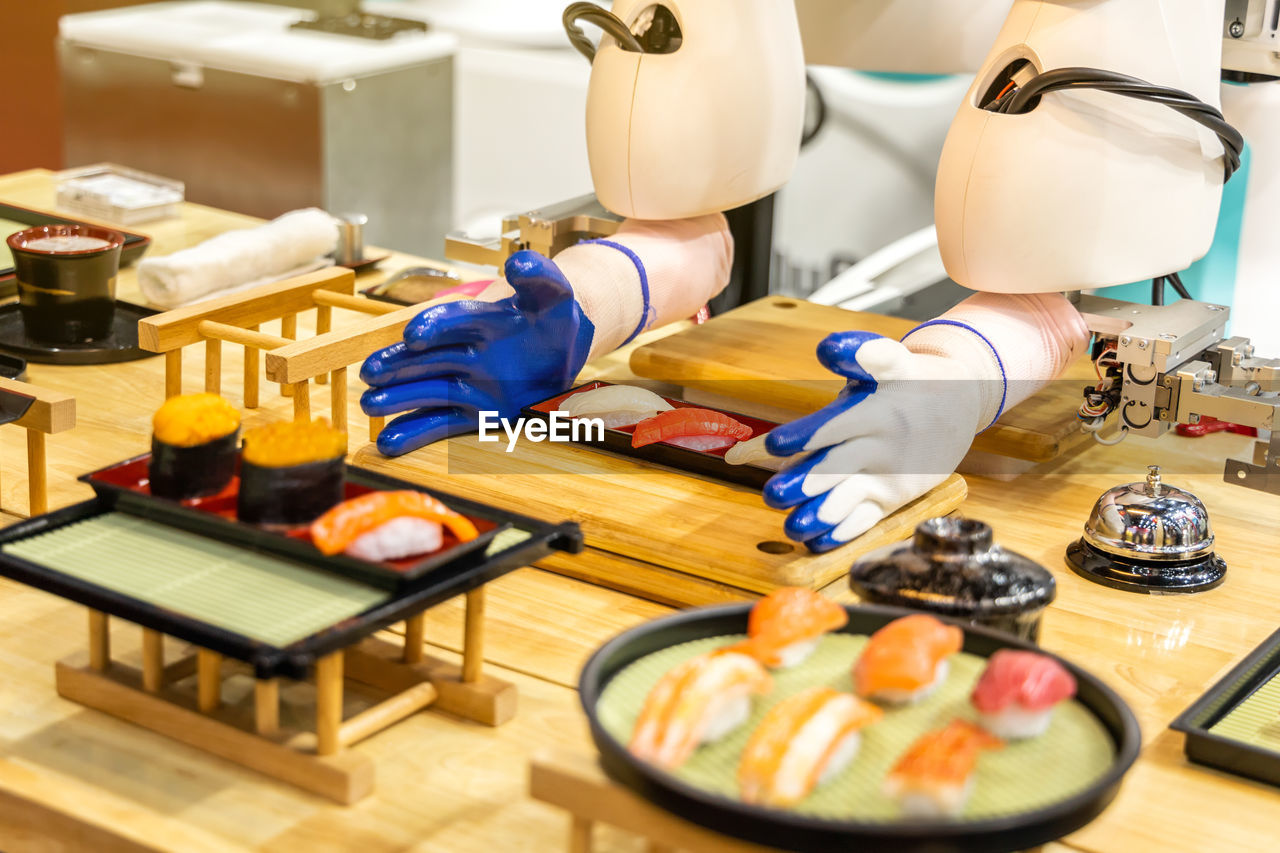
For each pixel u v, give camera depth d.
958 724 1.43
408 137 3.11
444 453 1.83
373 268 2.26
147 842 1.51
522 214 2.04
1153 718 1.63
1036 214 1.76
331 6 3.29
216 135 3.05
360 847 1.52
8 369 1.94
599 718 1.44
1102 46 1.75
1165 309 1.86
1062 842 1.53
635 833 1.43
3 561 1.55
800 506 1.70
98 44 3.13
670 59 1.86
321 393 2.02
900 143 2.74
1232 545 1.82
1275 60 1.91
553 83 3.06
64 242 2.03
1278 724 1.61
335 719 1.55
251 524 1.57
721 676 1.44
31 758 1.57
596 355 1.90
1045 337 1.81
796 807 1.40
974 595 1.52
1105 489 1.89
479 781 1.56
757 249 2.20
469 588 1.55
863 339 1.71
